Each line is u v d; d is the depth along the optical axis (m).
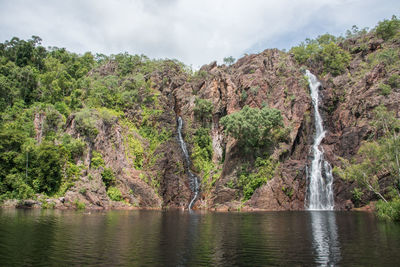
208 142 80.94
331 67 89.00
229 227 32.47
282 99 75.31
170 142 78.88
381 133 63.66
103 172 65.31
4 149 63.00
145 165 74.31
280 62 86.69
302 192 62.34
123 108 82.12
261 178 62.84
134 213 50.41
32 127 72.75
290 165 63.94
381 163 44.69
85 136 67.19
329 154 66.38
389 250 20.39
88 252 19.50
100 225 32.69
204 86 92.00
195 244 22.64
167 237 25.66
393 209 38.94
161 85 94.00
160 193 70.94
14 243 21.89
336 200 61.47
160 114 83.81
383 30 94.19
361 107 70.81
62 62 117.00
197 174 76.62
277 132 68.12
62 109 80.81
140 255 18.94
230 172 68.81
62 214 44.03
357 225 33.34
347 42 98.44
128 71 106.00
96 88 84.62
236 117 67.00
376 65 76.19
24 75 91.25
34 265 16.23
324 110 76.50
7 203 56.34
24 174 60.84
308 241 23.97
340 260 17.89
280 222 37.22
